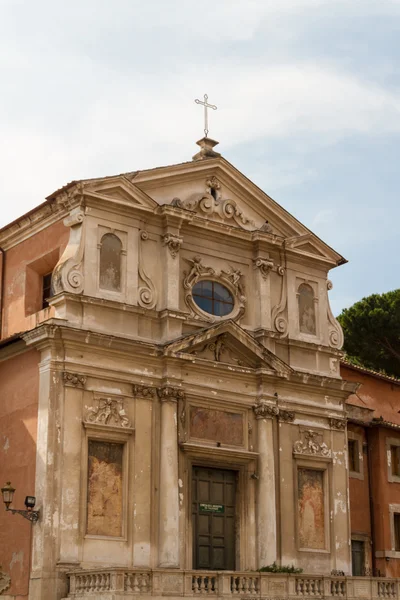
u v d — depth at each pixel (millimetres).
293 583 28234
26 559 27406
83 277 29719
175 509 29375
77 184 30078
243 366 32500
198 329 31906
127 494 28938
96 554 27859
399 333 55906
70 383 28562
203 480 31125
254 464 32000
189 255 32531
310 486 33469
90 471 28500
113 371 29516
